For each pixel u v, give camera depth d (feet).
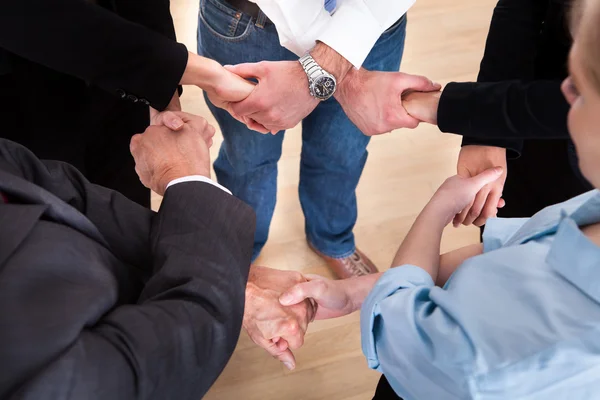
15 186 2.30
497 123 3.29
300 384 5.57
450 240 6.48
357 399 5.51
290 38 3.77
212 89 3.71
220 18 3.97
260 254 6.38
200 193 2.78
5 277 2.09
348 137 4.91
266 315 3.56
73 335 2.08
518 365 1.86
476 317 2.04
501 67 3.70
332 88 3.76
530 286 2.03
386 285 2.54
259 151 5.03
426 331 2.16
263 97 3.76
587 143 1.73
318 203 5.68
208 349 2.41
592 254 1.86
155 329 2.25
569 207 2.48
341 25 3.57
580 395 1.81
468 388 1.94
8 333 2.00
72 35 3.13
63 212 2.41
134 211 2.91
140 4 3.90
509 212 4.58
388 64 4.44
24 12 3.02
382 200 6.83
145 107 4.52
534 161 4.12
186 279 2.47
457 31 8.58
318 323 5.88
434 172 7.07
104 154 4.58
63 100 3.95
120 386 2.10
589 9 1.65
